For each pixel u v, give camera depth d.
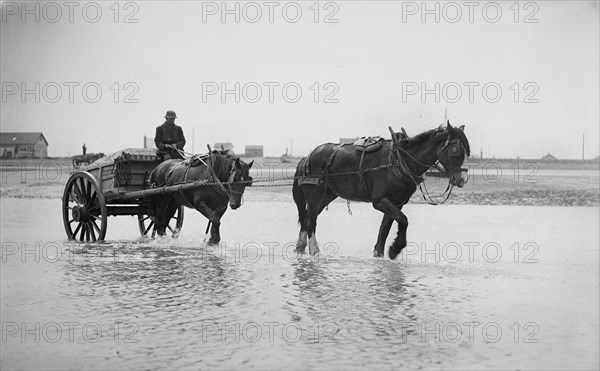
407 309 9.71
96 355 7.68
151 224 18.64
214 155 16.27
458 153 13.80
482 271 13.09
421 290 11.03
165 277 12.09
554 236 19.34
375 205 14.30
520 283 11.75
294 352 7.73
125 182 17.27
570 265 13.98
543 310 9.67
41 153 57.28
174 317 9.21
